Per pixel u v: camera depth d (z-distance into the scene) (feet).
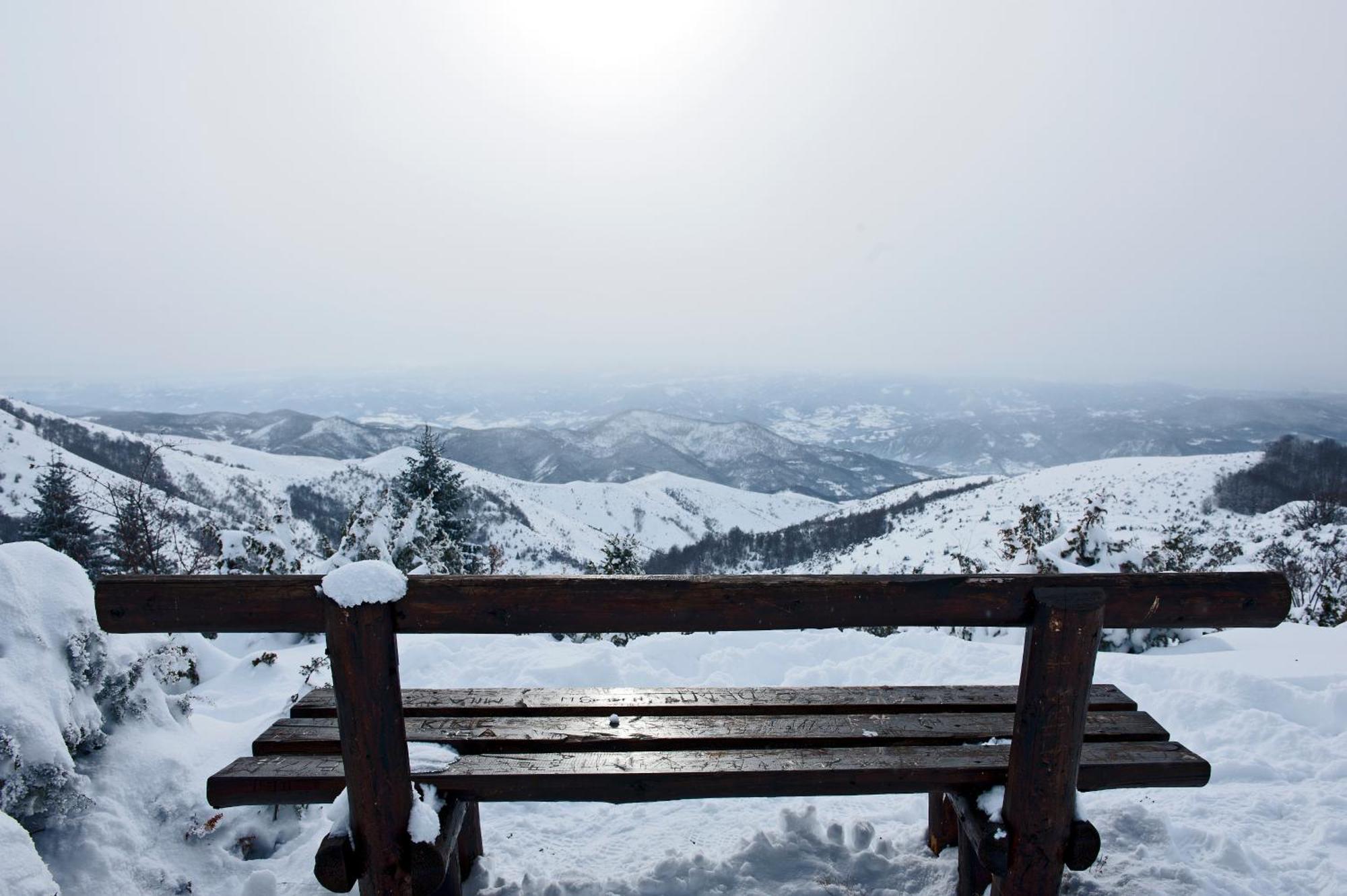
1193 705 14.99
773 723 8.62
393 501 28.68
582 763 7.65
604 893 8.82
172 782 10.14
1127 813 9.77
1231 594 6.57
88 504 44.14
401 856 6.82
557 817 11.31
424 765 7.56
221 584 6.36
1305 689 15.66
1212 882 8.71
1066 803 6.93
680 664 18.95
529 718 8.81
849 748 8.08
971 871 7.95
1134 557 25.09
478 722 8.65
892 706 9.11
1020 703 6.85
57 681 9.21
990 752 7.98
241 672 18.62
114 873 8.64
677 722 8.65
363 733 6.52
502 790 7.40
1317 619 49.96
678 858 9.32
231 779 7.48
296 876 9.55
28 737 8.39
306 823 10.79
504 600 6.44
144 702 10.91
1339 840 9.90
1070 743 6.73
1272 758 12.92
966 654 18.57
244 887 8.79
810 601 6.51
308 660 20.81
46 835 8.62
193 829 9.85
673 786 7.43
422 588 6.45
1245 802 11.06
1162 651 24.27
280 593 6.38
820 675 17.63
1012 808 7.09
